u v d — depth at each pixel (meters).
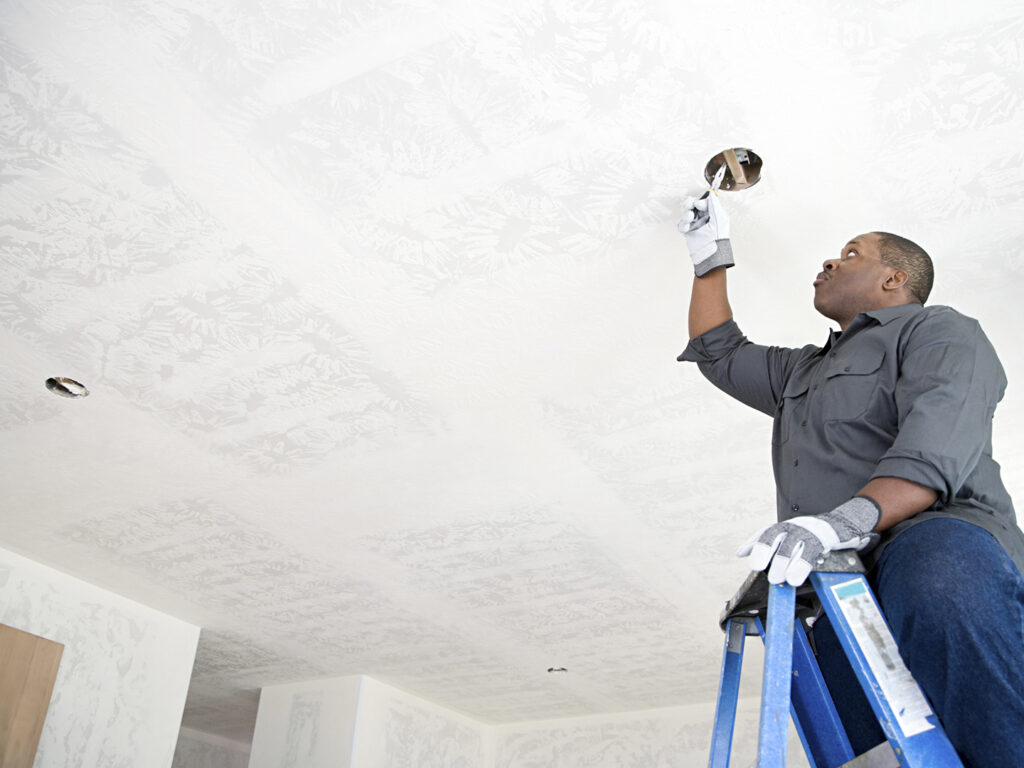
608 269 2.38
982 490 1.29
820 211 2.16
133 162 2.12
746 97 1.88
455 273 2.41
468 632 5.06
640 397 2.92
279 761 5.85
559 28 1.75
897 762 1.16
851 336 1.56
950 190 2.08
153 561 4.31
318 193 2.17
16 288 2.53
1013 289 2.36
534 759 6.55
